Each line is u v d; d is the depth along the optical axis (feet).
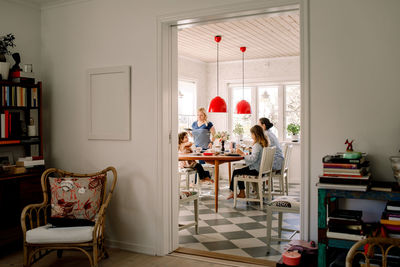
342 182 7.64
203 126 22.86
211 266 10.04
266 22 16.47
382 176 8.43
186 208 17.35
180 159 17.76
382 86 8.39
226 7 10.02
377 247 7.10
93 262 9.13
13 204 11.22
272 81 25.81
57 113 13.07
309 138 9.07
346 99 8.71
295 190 21.79
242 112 22.86
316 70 8.97
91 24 12.26
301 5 9.07
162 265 10.23
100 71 11.97
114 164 11.92
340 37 8.74
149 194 11.28
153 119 11.16
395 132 8.30
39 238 9.05
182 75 24.95
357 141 8.63
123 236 11.76
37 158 12.30
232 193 18.97
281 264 8.35
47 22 13.21
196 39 19.72
